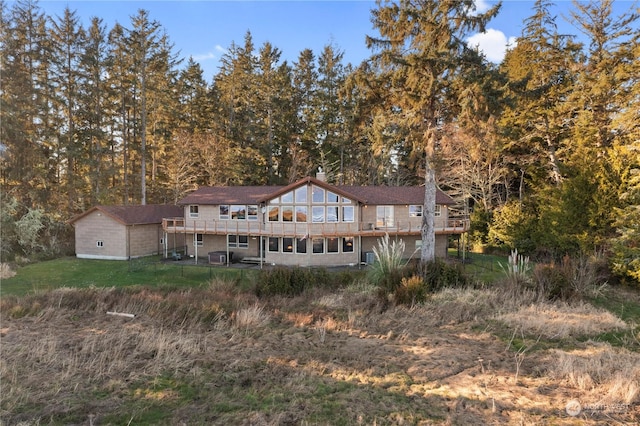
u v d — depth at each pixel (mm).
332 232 23906
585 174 19594
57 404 6855
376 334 11234
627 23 23531
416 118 17453
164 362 8828
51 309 12695
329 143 41156
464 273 17359
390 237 25953
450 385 7762
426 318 12609
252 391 7516
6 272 19734
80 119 31094
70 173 29562
